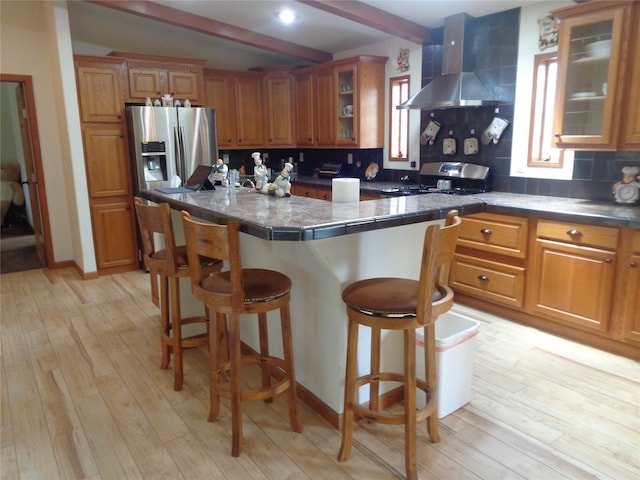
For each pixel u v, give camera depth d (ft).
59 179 16.69
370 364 7.43
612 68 9.55
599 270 9.56
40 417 7.70
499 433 7.14
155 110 15.56
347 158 18.43
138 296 13.80
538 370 9.03
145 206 8.20
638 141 9.45
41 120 16.06
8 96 24.25
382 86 16.30
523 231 10.78
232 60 19.35
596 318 9.77
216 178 11.39
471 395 8.15
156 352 10.10
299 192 17.94
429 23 13.80
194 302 10.55
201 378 9.02
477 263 11.95
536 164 12.24
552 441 6.94
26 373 9.18
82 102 14.85
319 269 7.21
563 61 10.35
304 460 6.61
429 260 5.47
